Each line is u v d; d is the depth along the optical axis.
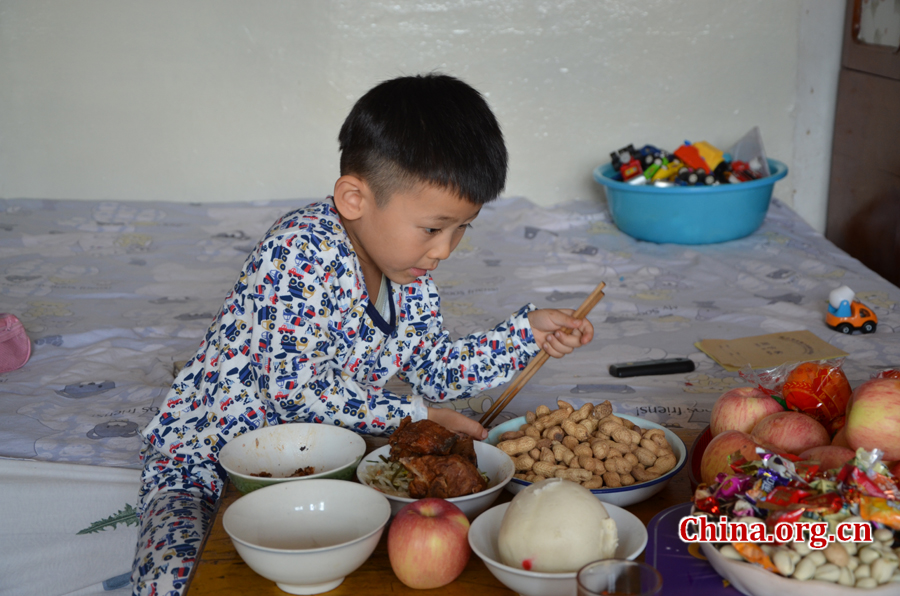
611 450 0.83
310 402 0.95
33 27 2.54
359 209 0.89
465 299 1.96
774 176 2.26
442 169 0.82
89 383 1.47
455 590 0.67
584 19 2.64
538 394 1.36
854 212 2.62
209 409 1.02
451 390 1.11
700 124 2.77
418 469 0.76
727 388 1.37
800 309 1.78
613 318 1.81
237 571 0.70
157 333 1.73
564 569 0.62
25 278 2.07
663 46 2.68
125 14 2.55
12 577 1.11
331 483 0.76
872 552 0.59
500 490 0.79
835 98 2.71
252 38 2.60
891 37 2.32
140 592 0.80
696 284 2.02
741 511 0.63
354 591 0.67
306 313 0.92
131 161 2.70
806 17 2.64
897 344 1.55
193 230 2.48
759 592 0.60
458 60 2.66
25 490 1.11
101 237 2.39
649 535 0.71
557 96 2.71
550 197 2.83
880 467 0.64
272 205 2.65
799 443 0.76
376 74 2.66
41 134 2.64
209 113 2.67
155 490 0.99
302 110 2.69
